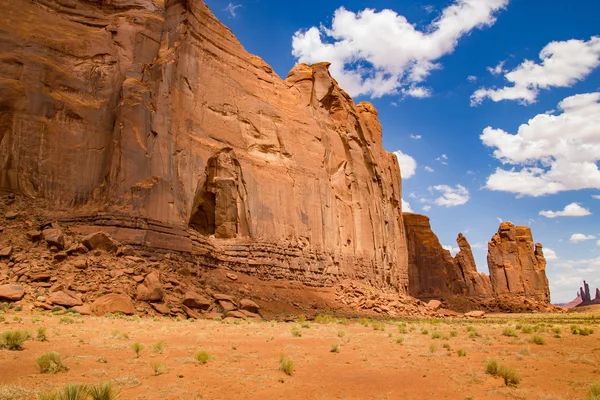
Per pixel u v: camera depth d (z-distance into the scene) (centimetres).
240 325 2270
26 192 2933
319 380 1046
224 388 933
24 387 845
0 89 2964
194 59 3869
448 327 2794
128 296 2339
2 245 2506
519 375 1154
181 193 3394
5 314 1888
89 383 895
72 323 1803
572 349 1631
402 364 1280
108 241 2697
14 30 3181
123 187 3011
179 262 3112
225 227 3844
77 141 3180
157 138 3272
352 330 2309
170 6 3884
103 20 3700
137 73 3459
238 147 4131
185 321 2248
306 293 4169
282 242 4266
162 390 888
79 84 3344
